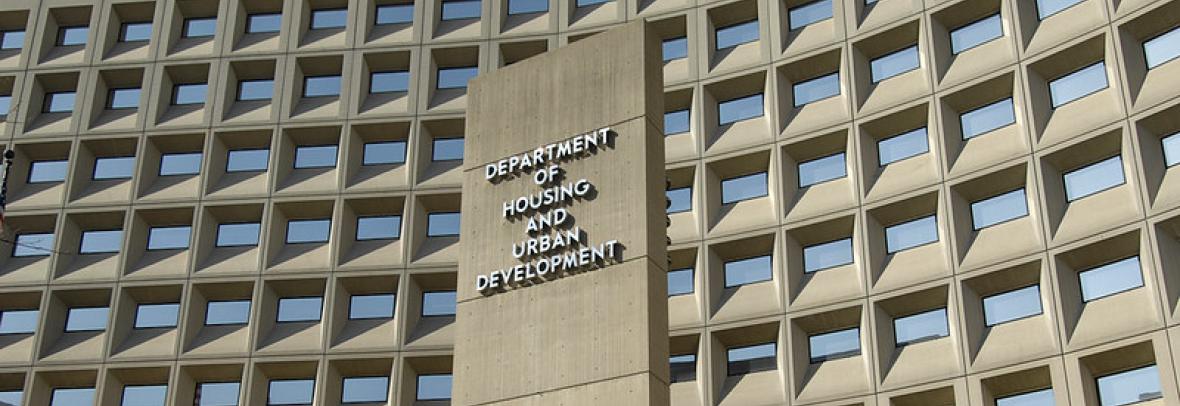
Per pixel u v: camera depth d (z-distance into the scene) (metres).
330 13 48.50
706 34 43.59
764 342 39.16
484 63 45.88
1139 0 35.56
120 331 43.78
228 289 44.16
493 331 28.58
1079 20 36.84
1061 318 34.00
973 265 35.97
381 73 47.28
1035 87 37.09
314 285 43.69
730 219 40.62
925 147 39.12
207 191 45.50
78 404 43.72
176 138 46.56
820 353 38.22
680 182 42.22
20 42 49.72
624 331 26.95
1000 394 35.03
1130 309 33.25
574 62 30.77
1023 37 37.66
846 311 37.66
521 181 29.95
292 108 46.34
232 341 43.22
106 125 47.09
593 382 26.83
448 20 47.50
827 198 39.59
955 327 35.66
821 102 41.22
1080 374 33.12
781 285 38.88
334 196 44.59
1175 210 33.06
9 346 44.25
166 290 44.28
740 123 42.16
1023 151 36.47
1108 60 35.94
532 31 45.84
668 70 43.78
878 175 39.25
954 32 39.97
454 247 43.53
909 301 36.97
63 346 43.91
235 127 46.16
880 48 40.94
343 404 42.47
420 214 44.19
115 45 48.88
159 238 45.78
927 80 39.03
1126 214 34.09
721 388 38.56
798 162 41.22
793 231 39.50
